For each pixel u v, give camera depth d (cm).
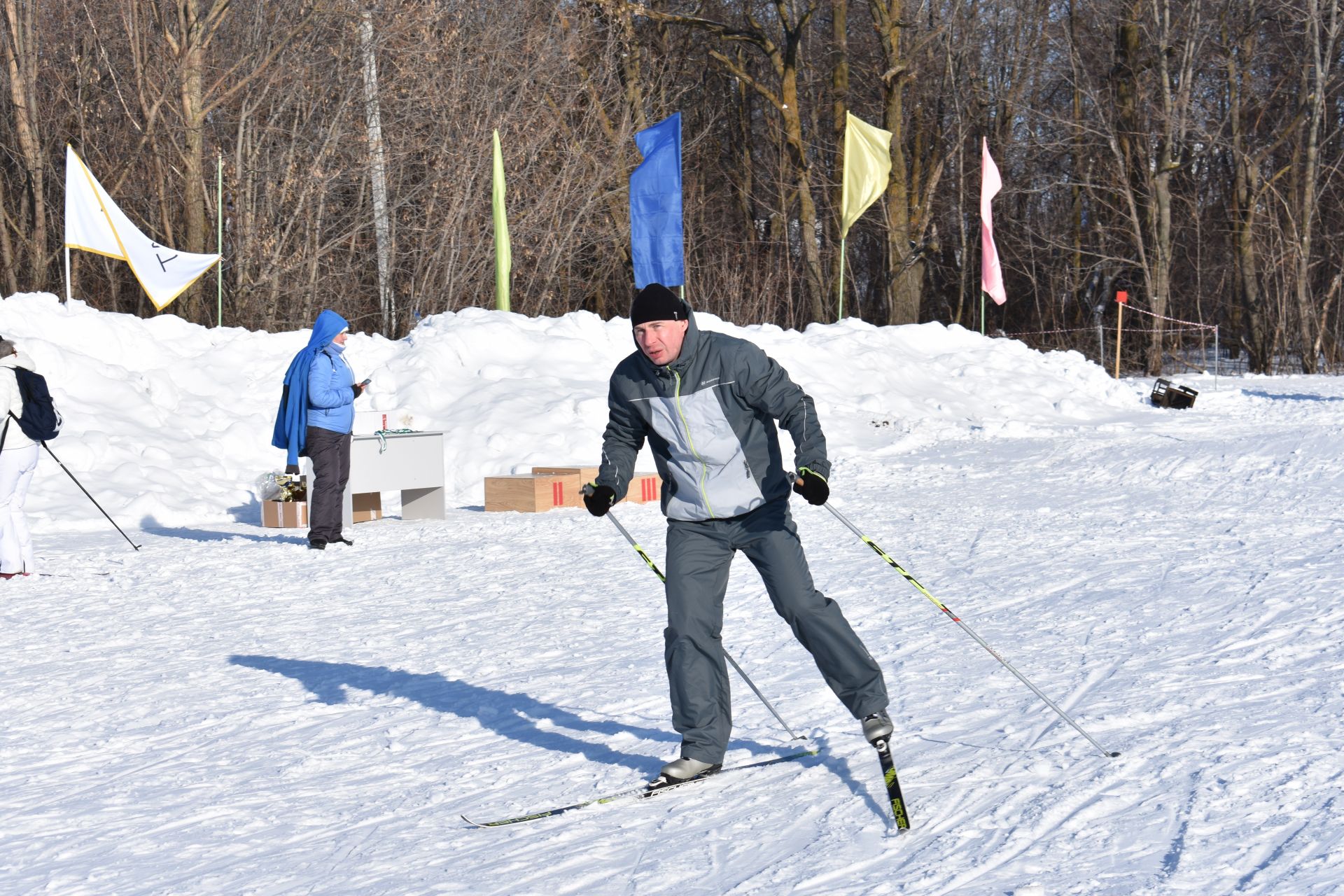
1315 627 1133
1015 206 8225
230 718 1037
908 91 7369
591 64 6109
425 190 5366
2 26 5159
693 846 683
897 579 1513
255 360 3316
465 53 5450
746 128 7700
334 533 2080
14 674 1223
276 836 744
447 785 833
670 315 778
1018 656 1091
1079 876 598
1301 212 7306
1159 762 766
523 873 659
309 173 5062
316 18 4916
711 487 796
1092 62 7662
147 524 2486
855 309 7844
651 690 1063
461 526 2295
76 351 3020
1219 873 591
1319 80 6794
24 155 5262
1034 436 3466
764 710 973
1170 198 7725
